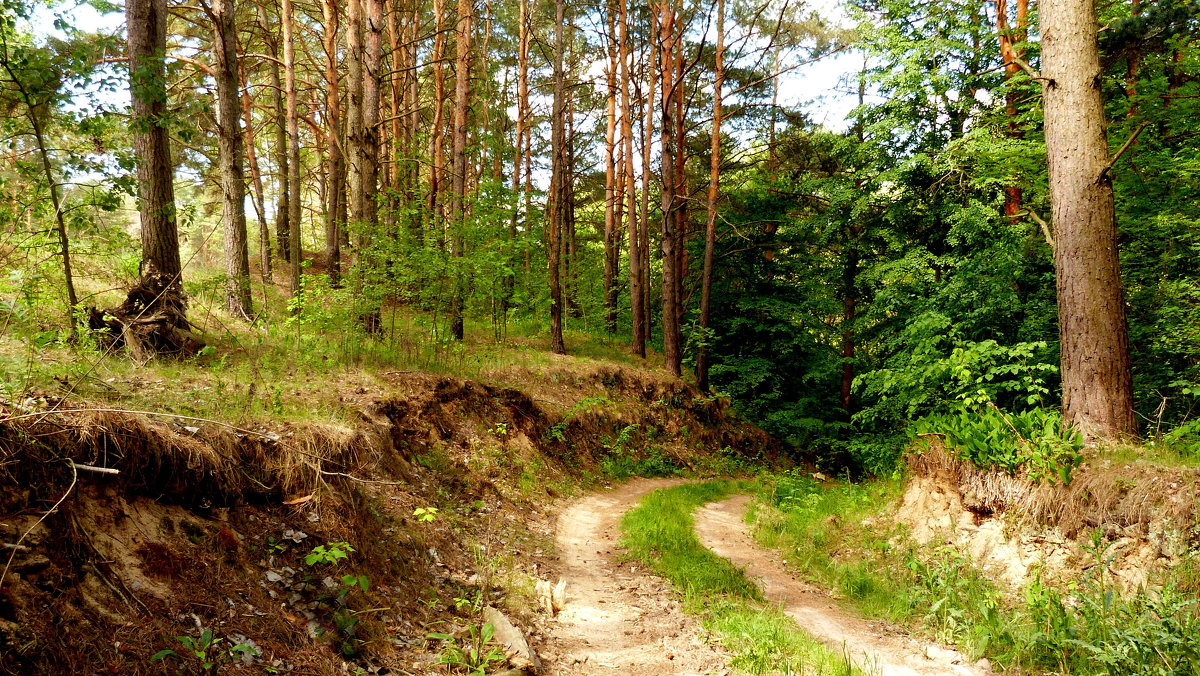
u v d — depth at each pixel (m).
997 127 11.81
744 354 21.20
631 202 19.16
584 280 23.56
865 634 5.43
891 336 14.77
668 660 4.63
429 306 12.75
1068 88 6.62
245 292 11.16
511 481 9.51
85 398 3.88
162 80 7.25
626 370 16.86
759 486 12.78
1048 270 11.45
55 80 6.09
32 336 4.67
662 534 7.72
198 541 3.81
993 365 9.30
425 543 5.93
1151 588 4.82
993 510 6.43
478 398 11.02
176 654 3.03
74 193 6.34
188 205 8.00
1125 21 9.30
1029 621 5.11
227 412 5.10
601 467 12.95
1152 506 5.13
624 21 18.33
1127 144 6.32
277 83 19.78
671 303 18.41
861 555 7.18
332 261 13.88
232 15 11.18
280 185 22.73
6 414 3.09
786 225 18.91
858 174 14.83
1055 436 6.12
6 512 2.87
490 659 4.17
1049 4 6.78
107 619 2.95
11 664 2.44
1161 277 10.32
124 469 3.56
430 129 24.73
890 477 8.88
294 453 4.94
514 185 22.23
